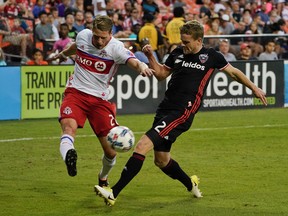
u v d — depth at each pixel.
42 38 51.62
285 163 30.27
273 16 68.31
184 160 30.92
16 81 43.19
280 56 54.31
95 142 35.91
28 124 41.66
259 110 49.09
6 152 32.75
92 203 22.95
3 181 26.36
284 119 44.66
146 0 60.53
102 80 23.22
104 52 22.80
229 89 48.78
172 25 50.09
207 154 32.50
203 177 27.25
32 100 43.72
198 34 22.16
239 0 70.00
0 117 42.97
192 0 67.38
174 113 22.09
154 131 21.88
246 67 49.19
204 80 22.39
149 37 48.88
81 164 29.86
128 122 42.78
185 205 22.62
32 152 32.78
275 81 50.28
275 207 22.33
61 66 44.28
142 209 22.11
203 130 39.88
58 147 34.22
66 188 25.20
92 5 59.81
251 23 64.38
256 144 35.44
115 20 58.28
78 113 23.06
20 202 23.03
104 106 23.38
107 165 23.80
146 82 46.41
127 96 45.84
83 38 22.97
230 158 31.47
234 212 21.67
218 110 48.50
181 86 22.30
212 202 23.05
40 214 21.50
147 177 27.19
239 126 41.50
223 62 22.48
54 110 44.38
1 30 46.97
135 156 21.59
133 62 22.55
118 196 23.91
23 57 47.16
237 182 26.27
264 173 28.03
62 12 58.12
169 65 22.73
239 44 53.28
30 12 56.62
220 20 60.75
